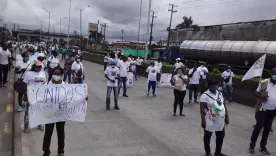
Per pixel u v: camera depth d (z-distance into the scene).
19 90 7.04
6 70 11.88
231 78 12.34
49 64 12.34
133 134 6.88
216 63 25.59
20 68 8.16
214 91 5.35
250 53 21.12
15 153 5.27
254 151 6.14
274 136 7.36
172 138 6.73
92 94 12.20
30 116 4.91
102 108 9.57
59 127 5.14
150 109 9.88
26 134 6.34
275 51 19.33
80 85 5.30
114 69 9.33
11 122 7.14
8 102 9.18
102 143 6.14
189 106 10.91
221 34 30.77
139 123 7.93
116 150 5.77
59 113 5.11
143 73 21.59
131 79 15.66
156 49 54.38
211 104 5.30
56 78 5.29
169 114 9.27
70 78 14.32
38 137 6.20
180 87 8.89
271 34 24.34
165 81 15.98
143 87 15.59
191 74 11.45
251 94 11.69
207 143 5.51
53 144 5.86
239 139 6.99
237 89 12.51
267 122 5.98
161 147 6.09
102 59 32.19
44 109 5.01
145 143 6.29
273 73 6.03
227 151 6.09
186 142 6.49
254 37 26.16
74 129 7.02
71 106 5.23
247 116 9.73
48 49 36.75
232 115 9.80
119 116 8.59
